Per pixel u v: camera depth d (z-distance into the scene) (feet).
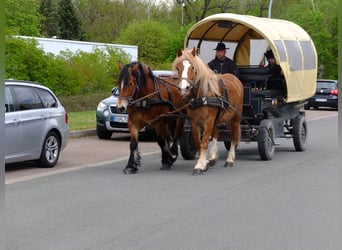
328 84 121.29
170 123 44.04
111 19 225.76
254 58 55.16
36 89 43.52
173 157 44.42
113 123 62.49
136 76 39.60
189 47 52.75
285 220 27.86
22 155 41.06
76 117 80.59
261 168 44.57
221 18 48.70
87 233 25.43
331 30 159.22
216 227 26.50
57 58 100.58
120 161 48.55
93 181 38.37
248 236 25.03
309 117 102.83
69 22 221.66
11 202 31.71
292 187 36.50
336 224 27.12
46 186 36.47
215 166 45.52
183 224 27.02
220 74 45.80
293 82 50.93
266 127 48.14
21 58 87.30
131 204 31.30
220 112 41.81
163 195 33.78
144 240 24.34
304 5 178.09
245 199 32.73
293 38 53.06
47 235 25.12
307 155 52.60
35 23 122.52
